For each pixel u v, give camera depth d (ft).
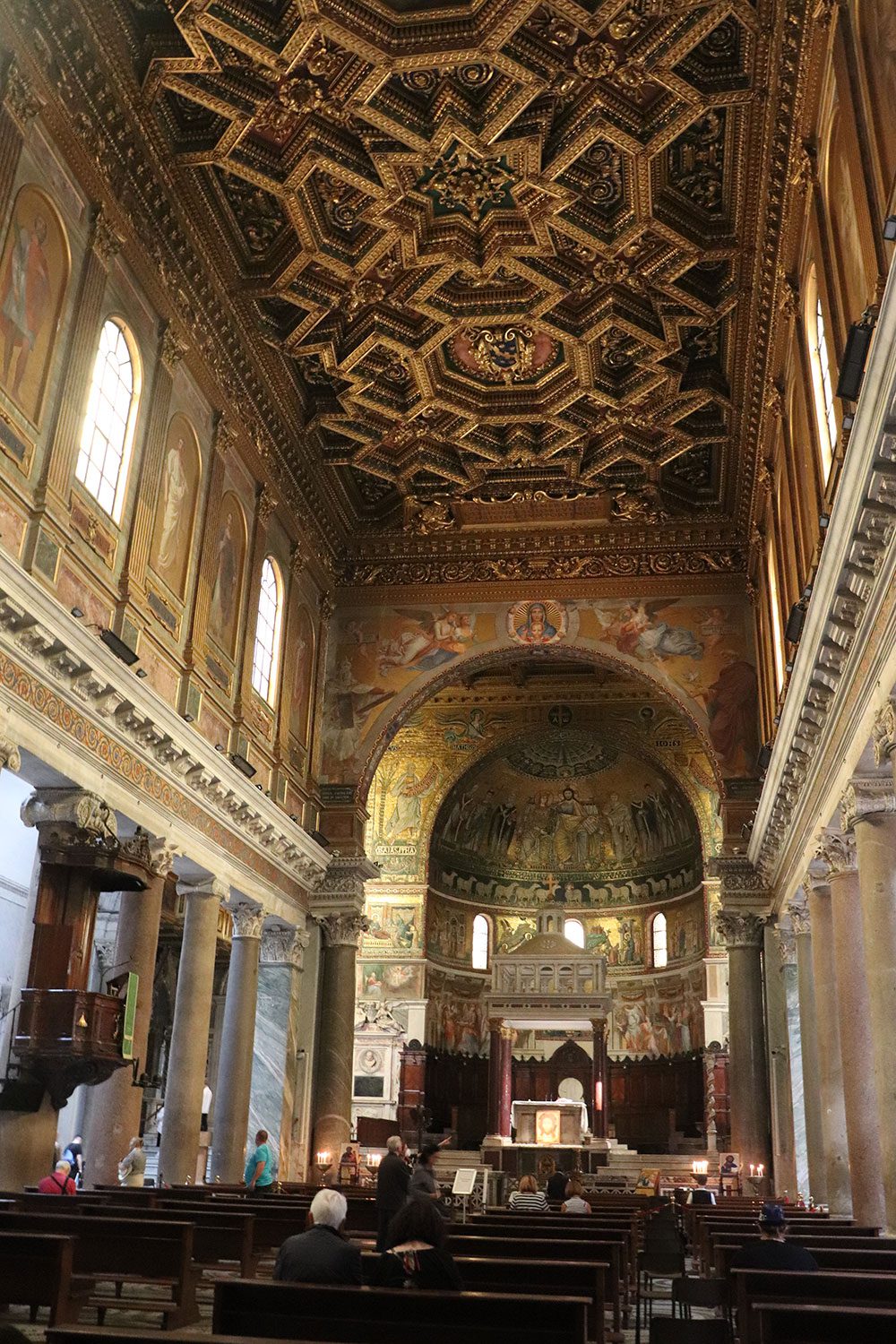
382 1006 138.41
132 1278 33.53
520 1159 110.83
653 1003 151.33
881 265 43.88
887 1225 51.98
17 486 52.06
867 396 41.19
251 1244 39.17
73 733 56.03
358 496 103.71
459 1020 151.53
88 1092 63.00
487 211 71.46
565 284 75.51
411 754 146.82
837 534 48.39
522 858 161.99
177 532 70.95
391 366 85.40
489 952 156.97
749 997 95.45
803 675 60.95
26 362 52.90
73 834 55.93
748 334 77.41
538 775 157.69
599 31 57.67
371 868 102.78
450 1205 83.35
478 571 106.22
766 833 88.17
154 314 67.82
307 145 64.75
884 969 53.72
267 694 90.33
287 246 73.10
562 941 119.75
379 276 76.02
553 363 85.56
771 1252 29.94
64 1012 51.55
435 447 94.89
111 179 60.75
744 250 70.49
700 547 103.40
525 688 142.61
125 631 62.28
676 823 152.87
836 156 52.54
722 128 64.13
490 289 78.02
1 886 85.61
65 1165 49.70
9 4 50.19
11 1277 26.14
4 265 50.75
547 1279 28.37
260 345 80.69
